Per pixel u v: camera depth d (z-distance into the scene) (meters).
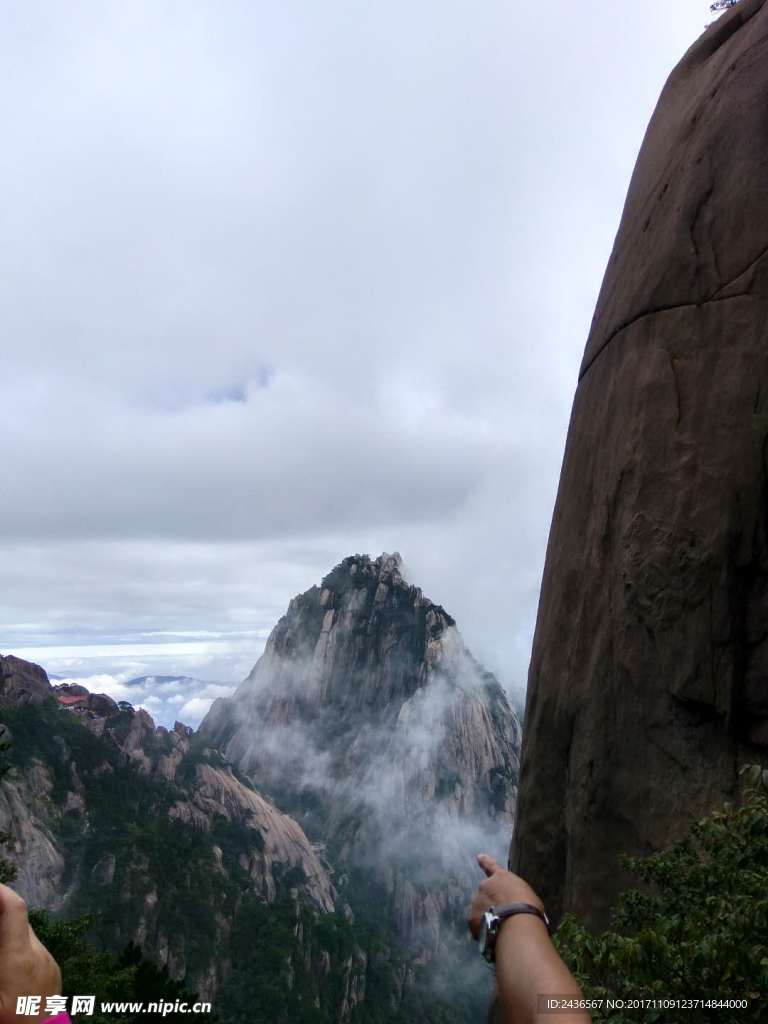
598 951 5.69
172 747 131.62
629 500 12.38
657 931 5.93
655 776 11.29
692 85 14.71
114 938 86.31
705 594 11.20
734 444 11.41
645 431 12.39
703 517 11.41
